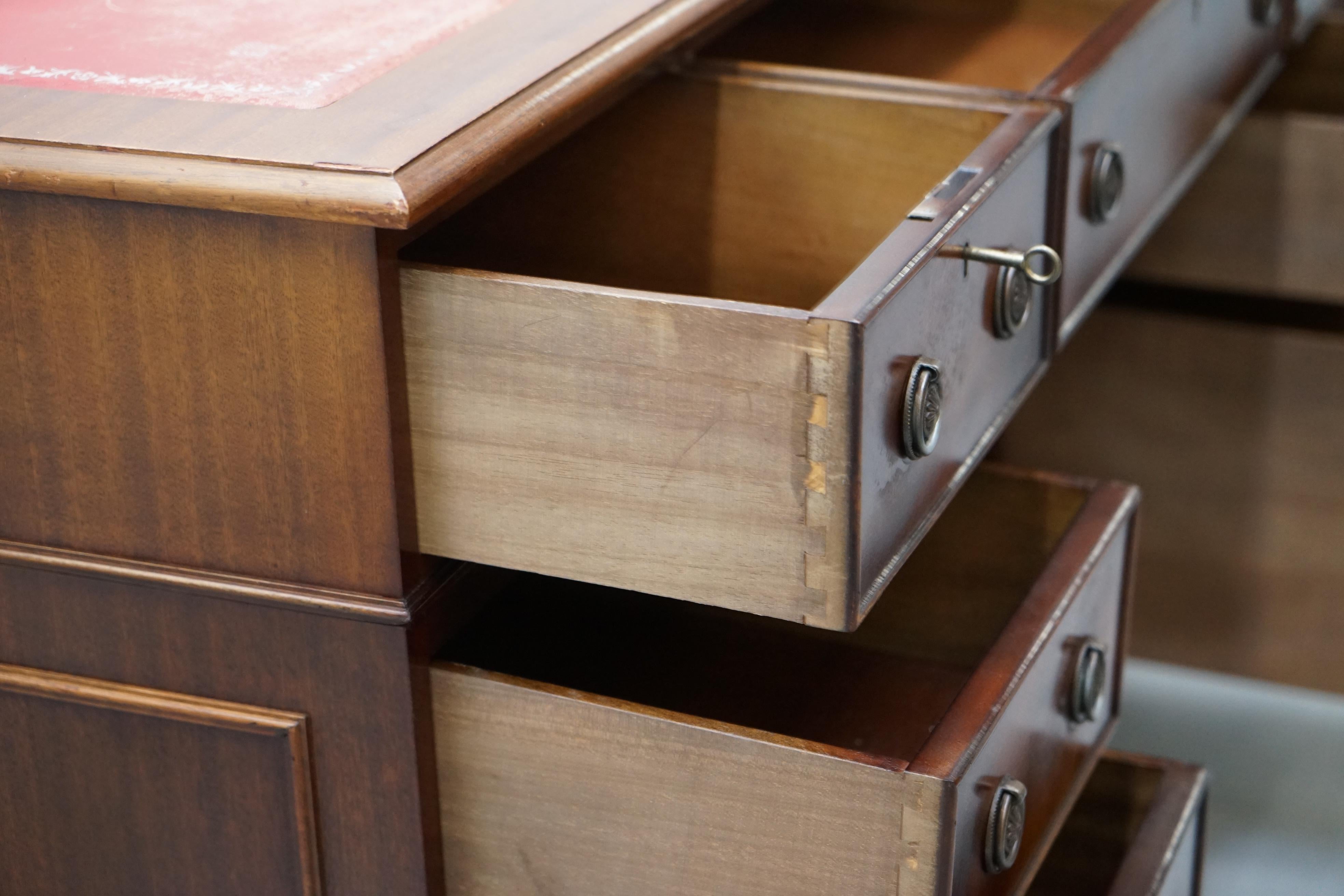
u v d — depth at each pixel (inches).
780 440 29.0
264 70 34.4
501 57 34.6
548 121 32.4
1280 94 65.8
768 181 43.6
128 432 32.7
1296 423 61.8
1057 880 49.8
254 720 34.5
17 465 33.7
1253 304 63.5
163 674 35.0
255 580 33.3
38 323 32.1
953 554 46.4
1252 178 59.9
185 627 34.4
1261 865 57.9
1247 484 63.5
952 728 33.0
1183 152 49.8
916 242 31.0
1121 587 45.0
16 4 40.6
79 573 34.3
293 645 33.8
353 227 29.3
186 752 35.6
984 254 33.2
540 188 45.3
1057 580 39.7
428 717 34.3
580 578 31.9
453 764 34.7
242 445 32.1
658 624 47.2
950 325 33.2
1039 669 37.3
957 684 45.9
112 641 35.1
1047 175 39.1
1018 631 37.5
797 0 53.5
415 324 30.7
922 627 47.4
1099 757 45.5
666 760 32.7
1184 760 63.6
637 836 33.7
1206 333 61.9
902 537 32.3
